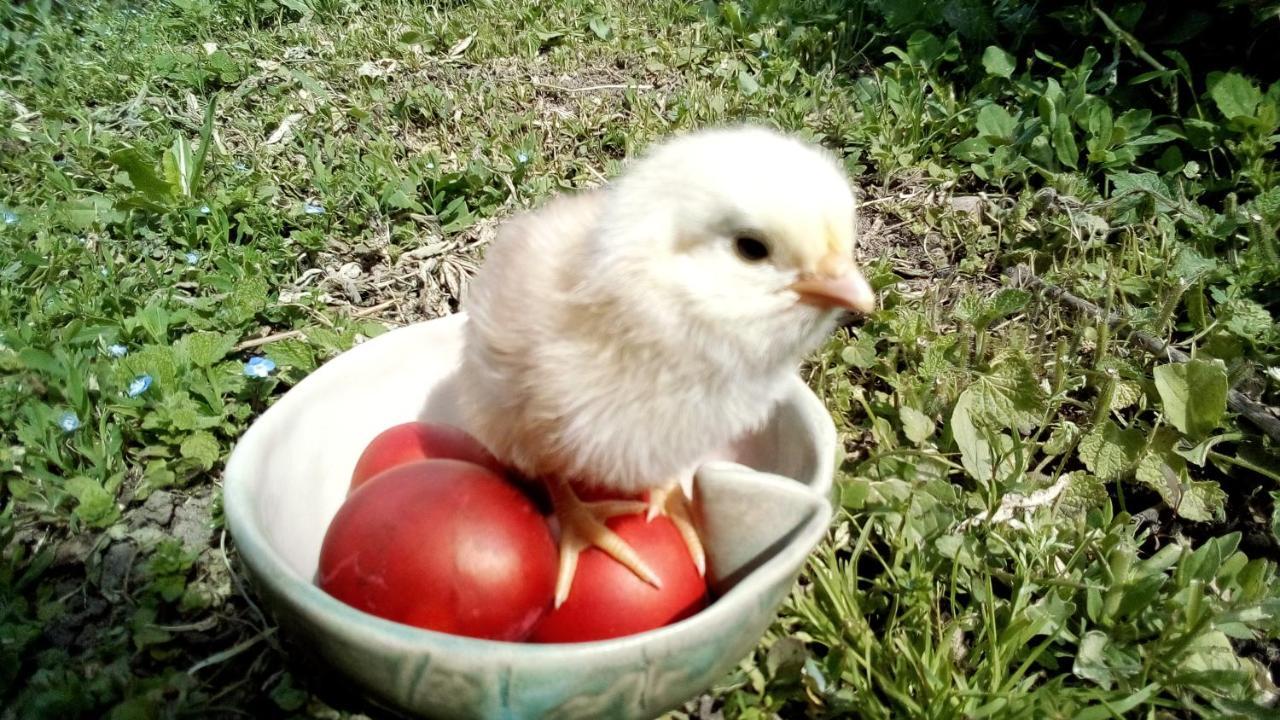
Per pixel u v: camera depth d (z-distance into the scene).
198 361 0.33
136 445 0.31
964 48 0.57
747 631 0.20
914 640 0.25
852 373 0.35
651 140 0.49
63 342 0.33
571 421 0.23
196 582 0.27
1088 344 0.36
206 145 0.44
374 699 0.20
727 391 0.22
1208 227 0.40
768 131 0.23
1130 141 0.45
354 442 0.28
